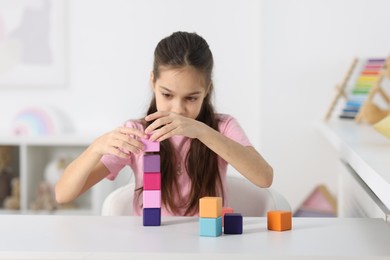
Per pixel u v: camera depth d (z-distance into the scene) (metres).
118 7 3.46
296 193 3.16
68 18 3.51
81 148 3.59
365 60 3.07
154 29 3.44
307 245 1.06
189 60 1.43
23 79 3.56
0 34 3.56
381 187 1.20
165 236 1.13
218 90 3.39
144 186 1.24
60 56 3.52
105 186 3.27
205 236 1.13
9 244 1.07
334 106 2.99
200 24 3.39
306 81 3.13
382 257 0.98
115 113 3.50
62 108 3.54
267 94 3.15
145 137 1.30
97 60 3.50
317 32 3.10
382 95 2.74
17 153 3.66
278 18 3.12
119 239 1.11
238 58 3.38
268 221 1.19
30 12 3.53
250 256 0.99
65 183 1.49
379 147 1.76
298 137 3.15
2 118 3.59
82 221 1.27
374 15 3.06
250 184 1.85
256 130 3.38
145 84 3.47
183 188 1.71
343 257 0.98
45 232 1.16
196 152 1.67
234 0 3.37
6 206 3.44
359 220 1.28
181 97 1.44
